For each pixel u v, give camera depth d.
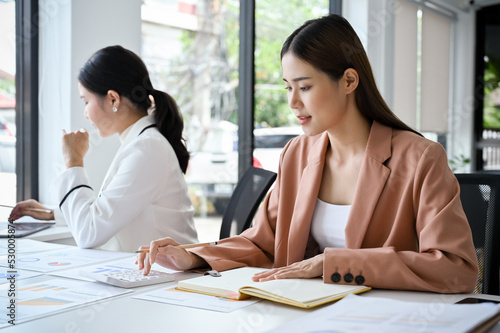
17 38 2.39
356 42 1.27
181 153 1.97
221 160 4.68
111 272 1.24
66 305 0.97
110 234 1.70
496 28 5.46
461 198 1.39
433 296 1.03
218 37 4.75
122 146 1.88
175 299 1.01
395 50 4.34
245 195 1.94
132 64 1.90
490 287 1.31
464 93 5.42
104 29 2.45
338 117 1.27
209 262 1.27
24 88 2.41
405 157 1.24
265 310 0.93
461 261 1.08
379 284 1.06
